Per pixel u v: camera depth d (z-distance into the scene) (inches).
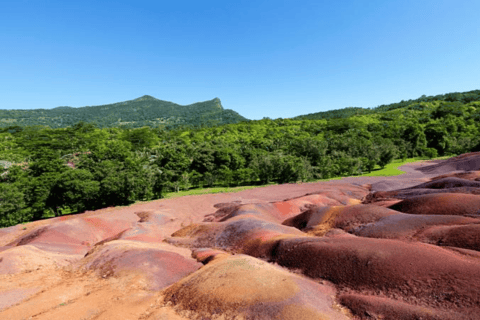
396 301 413.7
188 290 517.7
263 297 443.8
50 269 741.9
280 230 885.8
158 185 2021.4
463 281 406.3
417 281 439.8
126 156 2780.5
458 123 4222.4
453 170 2256.4
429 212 855.7
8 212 1384.1
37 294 583.8
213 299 462.6
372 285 466.9
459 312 355.9
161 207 1628.9
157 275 637.9
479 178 1318.9
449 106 5526.6
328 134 4798.2
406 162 3233.3
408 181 1825.8
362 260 522.3
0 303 528.1
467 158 2442.2
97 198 1669.5
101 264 721.0
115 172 1754.4
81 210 1640.0
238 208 1288.1
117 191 1685.5
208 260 713.6
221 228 985.5
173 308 484.4
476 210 759.7
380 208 914.1
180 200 1815.9
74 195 1525.6
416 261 482.3
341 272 521.7
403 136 3865.7
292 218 1134.4
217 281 509.0
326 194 1558.8
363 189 1790.1
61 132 4606.3
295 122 6692.9
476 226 587.5
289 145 3422.7
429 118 5137.8
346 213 945.5
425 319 358.3
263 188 2145.7
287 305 420.8
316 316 396.8
